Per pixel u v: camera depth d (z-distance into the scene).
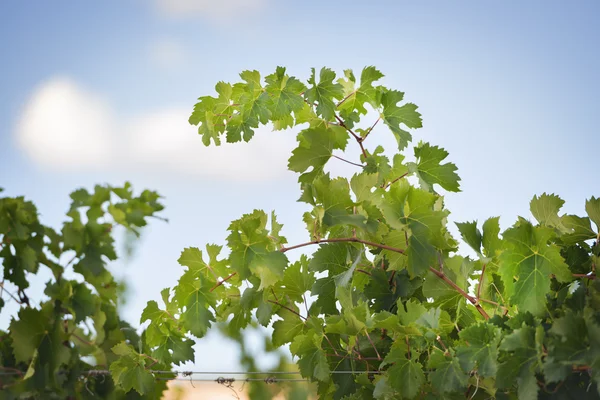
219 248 2.17
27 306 2.01
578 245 2.09
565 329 1.88
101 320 2.04
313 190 2.07
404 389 2.02
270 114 2.28
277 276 2.07
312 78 2.27
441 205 2.21
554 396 1.96
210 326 2.13
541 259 1.98
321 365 2.12
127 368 2.08
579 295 2.00
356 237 2.19
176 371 2.13
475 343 1.97
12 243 2.01
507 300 2.09
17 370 2.00
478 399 2.05
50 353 1.99
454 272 2.14
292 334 2.24
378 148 2.32
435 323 2.03
